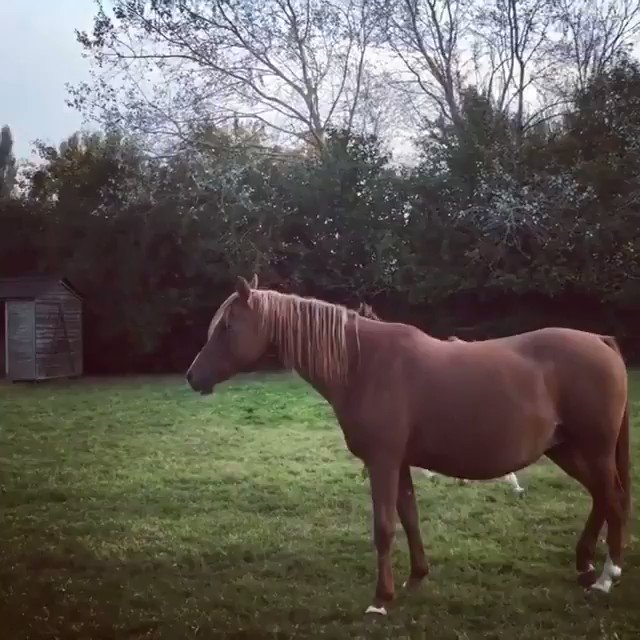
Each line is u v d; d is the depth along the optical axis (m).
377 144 20.94
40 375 18.80
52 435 9.95
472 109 19.86
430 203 18.86
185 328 21.52
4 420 11.31
